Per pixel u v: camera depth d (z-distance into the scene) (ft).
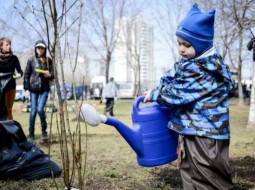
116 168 14.99
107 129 32.09
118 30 76.23
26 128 34.55
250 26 26.66
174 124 9.72
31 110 22.50
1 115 18.10
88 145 21.71
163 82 10.14
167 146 10.41
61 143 8.71
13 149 13.07
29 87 22.26
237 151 19.61
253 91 31.81
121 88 119.65
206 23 9.52
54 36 8.54
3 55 19.38
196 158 9.20
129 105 76.28
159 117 10.34
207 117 9.25
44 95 22.12
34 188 12.05
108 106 48.98
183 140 9.62
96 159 17.07
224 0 28.50
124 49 104.53
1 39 19.33
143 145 10.36
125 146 21.42
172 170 14.73
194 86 9.32
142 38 104.32
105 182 12.83
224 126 9.30
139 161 10.57
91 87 117.19
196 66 9.42
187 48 9.62
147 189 12.11
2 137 13.07
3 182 12.68
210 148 9.15
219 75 9.48
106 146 21.40
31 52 49.98
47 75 21.86
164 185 12.50
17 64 20.01
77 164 8.81
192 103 9.41
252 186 12.29
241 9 27.09
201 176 9.11
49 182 12.67
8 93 18.38
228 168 9.29
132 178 13.44
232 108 65.72
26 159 13.03
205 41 9.53
